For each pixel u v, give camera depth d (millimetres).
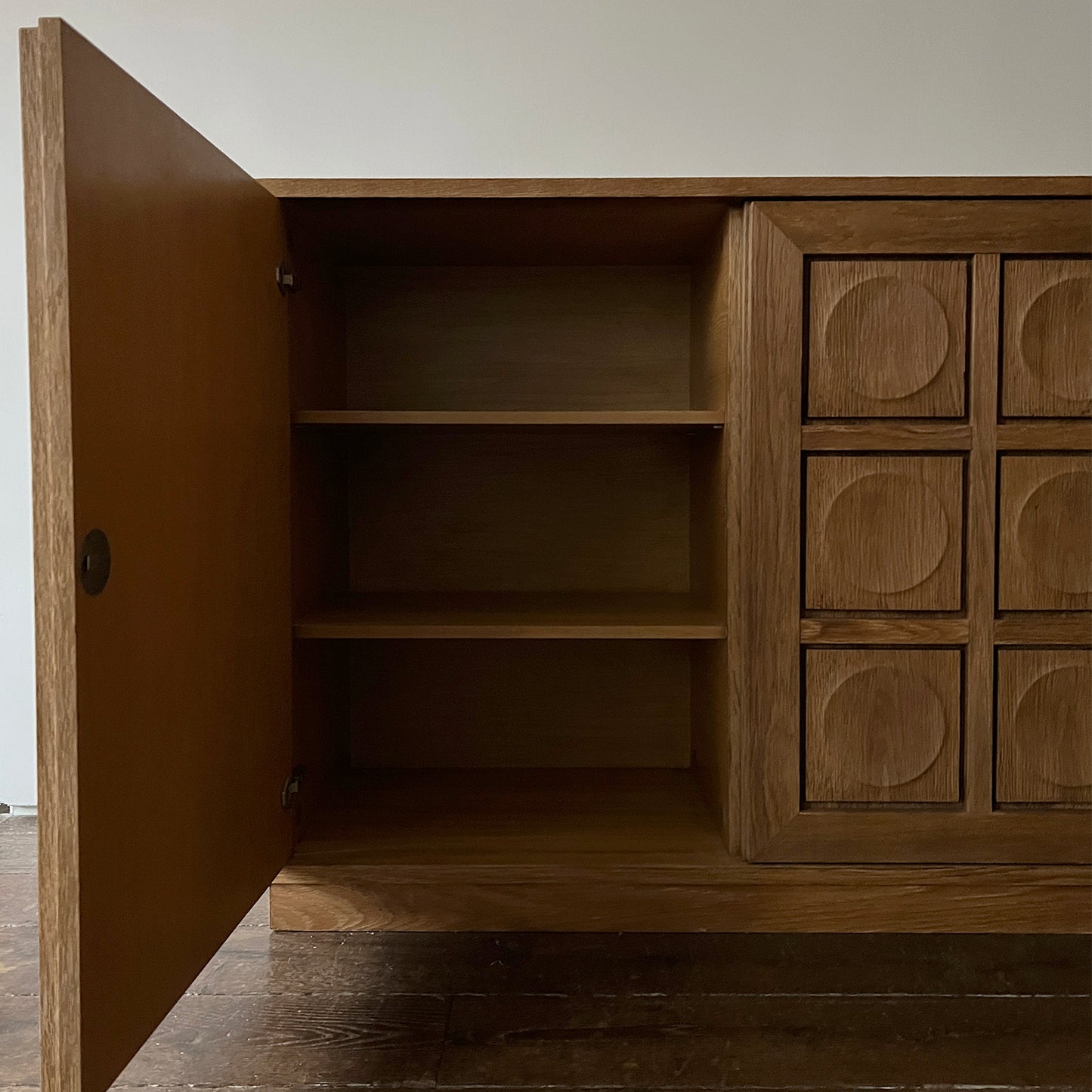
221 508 988
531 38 1624
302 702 1351
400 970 1172
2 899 1365
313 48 1624
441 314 1650
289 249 1228
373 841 1320
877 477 1195
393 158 1637
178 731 872
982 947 1221
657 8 1621
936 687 1209
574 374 1654
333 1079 951
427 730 1693
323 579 1513
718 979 1146
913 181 1163
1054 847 1214
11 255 1595
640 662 1688
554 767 1691
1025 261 1182
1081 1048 1004
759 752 1219
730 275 1228
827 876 1226
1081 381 1188
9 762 1679
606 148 1634
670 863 1245
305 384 1350
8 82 1583
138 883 788
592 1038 1024
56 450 677
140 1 1610
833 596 1204
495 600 1554
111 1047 741
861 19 1617
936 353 1188
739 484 1225
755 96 1626
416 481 1680
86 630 700
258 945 1239
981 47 1616
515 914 1263
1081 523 1195
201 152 928
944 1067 970
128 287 770
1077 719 1209
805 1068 970
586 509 1680
